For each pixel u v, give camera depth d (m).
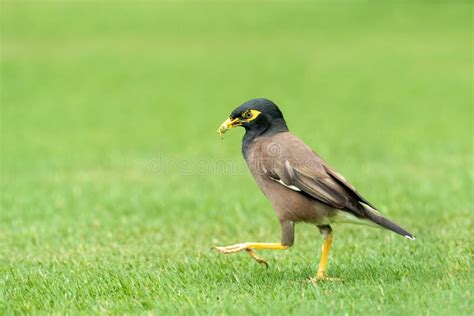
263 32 41.41
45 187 14.51
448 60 33.91
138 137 20.97
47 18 43.94
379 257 8.45
